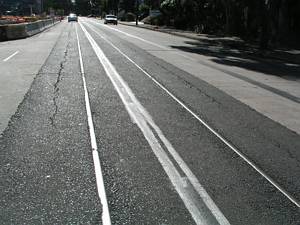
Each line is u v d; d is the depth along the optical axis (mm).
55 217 5066
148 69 17688
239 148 7855
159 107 10875
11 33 35438
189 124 9367
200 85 14273
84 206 5359
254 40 38344
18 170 6539
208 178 6367
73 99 11617
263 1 30062
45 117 9672
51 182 6094
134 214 5168
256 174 6609
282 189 6082
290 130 9203
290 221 5109
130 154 7328
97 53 23672
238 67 19875
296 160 7320
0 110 10305
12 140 7992
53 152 7363
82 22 89938
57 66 18219
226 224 4984
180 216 5145
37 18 70625
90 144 7824
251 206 5480
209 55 25078
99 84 13930
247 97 12562
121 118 9703
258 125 9508
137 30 55031
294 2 36406
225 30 46531
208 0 49219
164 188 5945
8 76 15453
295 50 30250
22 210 5238
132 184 6059
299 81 16172
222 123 9555
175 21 61344
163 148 7691
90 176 6332
